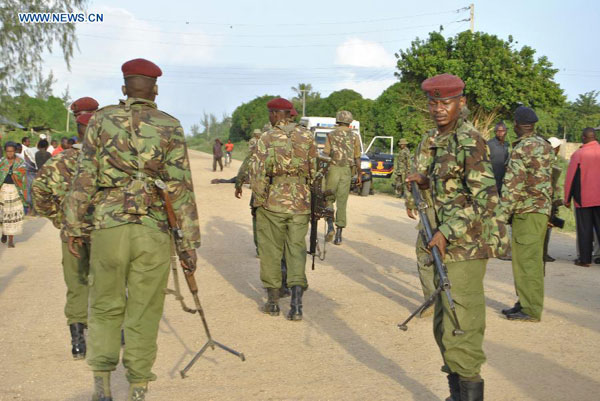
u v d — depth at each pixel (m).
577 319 5.82
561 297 6.71
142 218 3.35
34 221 13.70
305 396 3.98
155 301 3.47
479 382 3.38
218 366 4.55
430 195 3.55
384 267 8.30
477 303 3.33
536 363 4.62
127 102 3.46
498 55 30.72
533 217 5.61
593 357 4.75
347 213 14.41
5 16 20.66
